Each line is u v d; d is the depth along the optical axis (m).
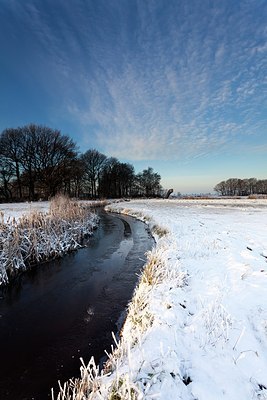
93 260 11.18
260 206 28.77
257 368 3.18
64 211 15.69
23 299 7.49
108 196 77.94
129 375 2.92
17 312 6.70
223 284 5.80
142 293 5.67
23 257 10.23
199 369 3.21
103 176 77.75
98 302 7.09
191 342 3.72
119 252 12.38
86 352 4.99
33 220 11.97
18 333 5.71
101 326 5.86
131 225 21.00
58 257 11.67
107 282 8.52
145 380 2.94
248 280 5.96
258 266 6.96
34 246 10.67
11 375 4.44
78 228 15.42
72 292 7.86
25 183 52.94
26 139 50.44
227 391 2.88
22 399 3.93
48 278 9.13
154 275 6.27
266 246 9.17
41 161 51.88
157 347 3.56
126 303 6.93
